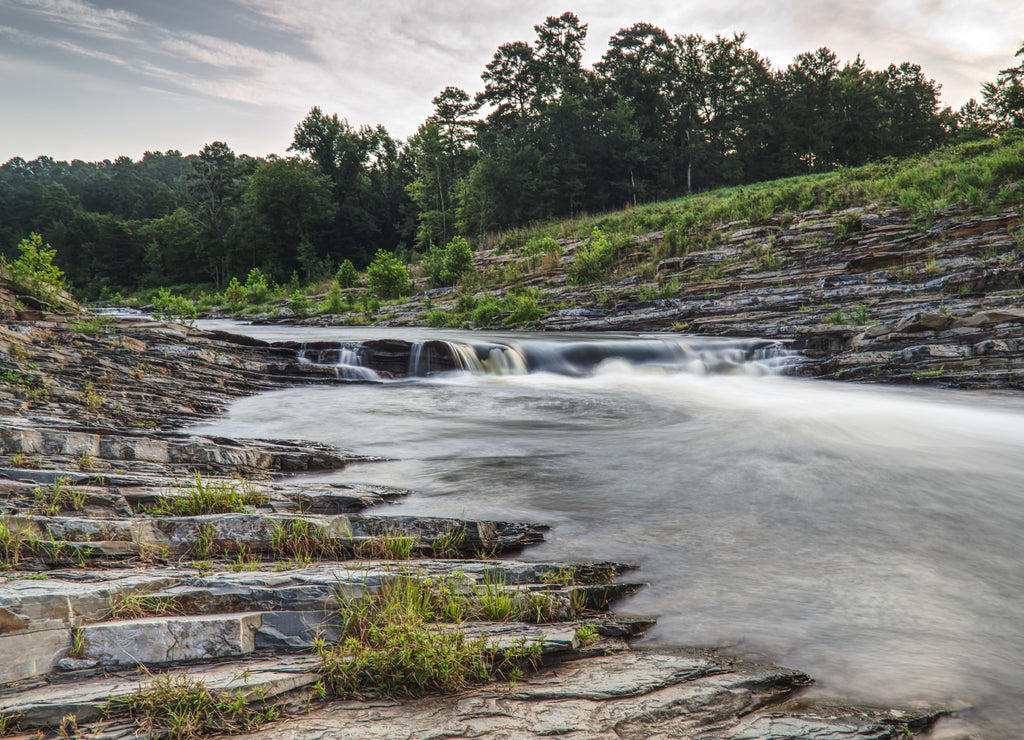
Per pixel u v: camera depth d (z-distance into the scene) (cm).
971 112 11300
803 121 9675
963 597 402
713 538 506
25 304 1351
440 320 2680
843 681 307
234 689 251
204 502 487
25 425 630
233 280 4688
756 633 356
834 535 511
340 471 708
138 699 242
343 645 298
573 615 373
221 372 1270
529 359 1566
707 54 10375
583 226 4816
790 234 2639
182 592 318
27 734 224
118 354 1166
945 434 871
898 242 2095
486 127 10719
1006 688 303
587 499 607
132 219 14938
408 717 254
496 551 476
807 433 878
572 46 10712
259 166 10094
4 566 346
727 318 1958
